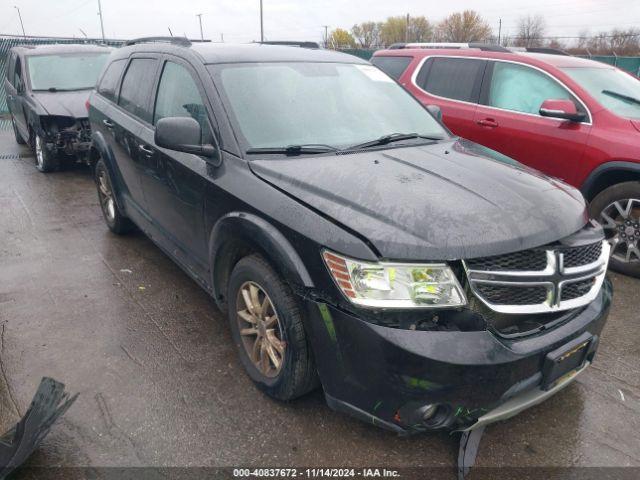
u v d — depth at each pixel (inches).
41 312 152.3
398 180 105.8
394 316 88.1
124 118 177.2
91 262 188.2
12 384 120.0
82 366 127.0
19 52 375.6
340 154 121.7
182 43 159.2
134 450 101.5
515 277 90.6
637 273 179.9
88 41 602.5
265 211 105.1
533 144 202.2
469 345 86.3
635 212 178.7
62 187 291.4
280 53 151.1
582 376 126.4
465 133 225.9
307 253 95.7
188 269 145.6
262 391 116.8
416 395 86.4
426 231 89.8
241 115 126.1
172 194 144.7
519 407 94.3
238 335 122.0
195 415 110.8
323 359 95.7
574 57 228.8
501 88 217.9
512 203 99.7
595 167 184.7
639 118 189.6
